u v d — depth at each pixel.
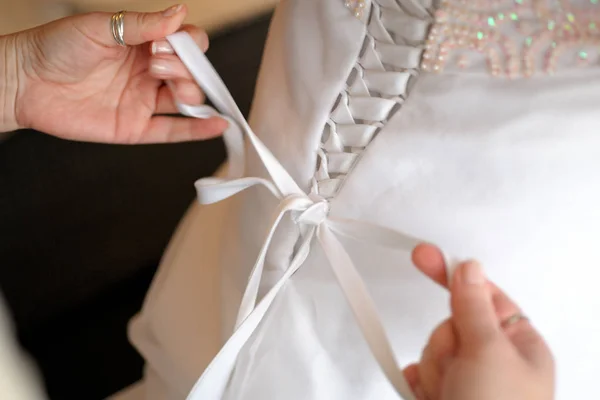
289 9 0.51
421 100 0.44
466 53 0.43
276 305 0.53
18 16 1.06
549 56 0.41
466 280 0.38
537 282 0.46
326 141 0.48
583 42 0.40
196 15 1.22
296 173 0.50
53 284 1.12
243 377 0.55
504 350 0.37
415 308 0.48
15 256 1.13
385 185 0.46
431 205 0.45
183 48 0.50
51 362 1.08
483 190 0.44
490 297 0.39
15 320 1.08
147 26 0.50
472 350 0.37
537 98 0.42
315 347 0.52
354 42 0.46
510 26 0.42
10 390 0.29
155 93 0.63
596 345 0.49
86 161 1.18
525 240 0.45
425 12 0.43
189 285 0.74
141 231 1.16
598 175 0.43
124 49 0.58
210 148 1.21
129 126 0.62
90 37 0.55
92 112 0.62
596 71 0.41
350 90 0.47
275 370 0.53
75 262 1.13
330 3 0.47
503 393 0.36
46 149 1.17
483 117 0.43
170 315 0.75
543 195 0.43
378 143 0.46
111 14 0.53
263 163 0.49
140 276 1.14
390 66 0.45
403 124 0.45
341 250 0.45
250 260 0.57
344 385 0.52
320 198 0.48
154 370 0.83
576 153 0.43
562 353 0.49
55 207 1.16
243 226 0.57
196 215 0.80
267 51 0.55
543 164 0.43
